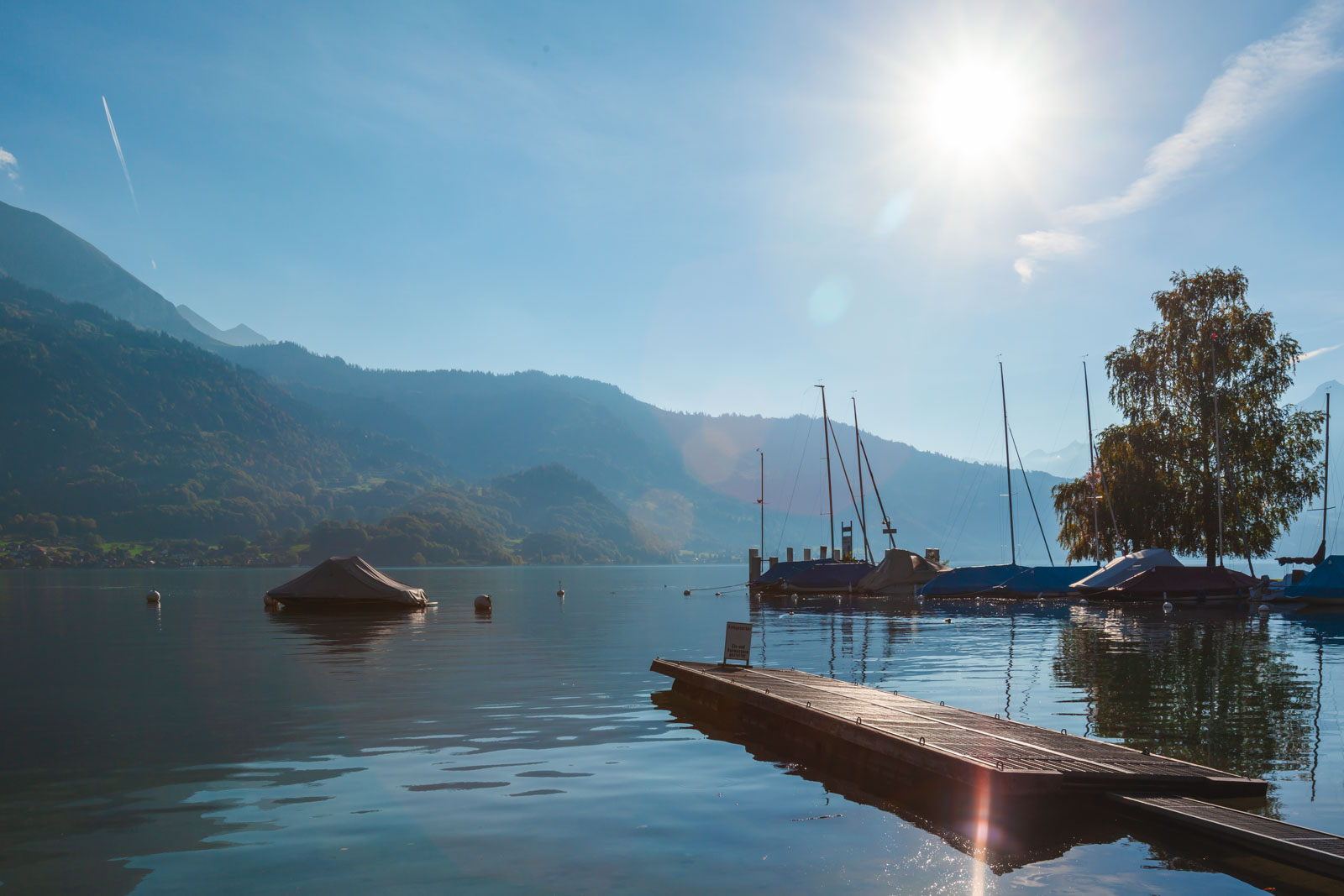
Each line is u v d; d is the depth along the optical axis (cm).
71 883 769
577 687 1981
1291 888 768
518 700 1794
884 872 798
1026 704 1688
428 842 878
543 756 1273
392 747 1328
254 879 776
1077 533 6762
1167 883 779
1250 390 6006
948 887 763
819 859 834
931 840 898
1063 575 6028
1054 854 855
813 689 1619
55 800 1029
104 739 1377
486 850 856
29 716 1587
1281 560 6009
